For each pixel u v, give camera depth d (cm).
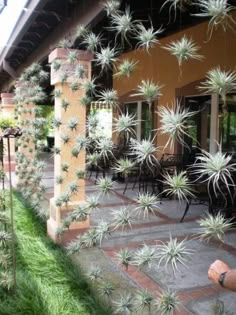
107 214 484
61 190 403
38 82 581
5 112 905
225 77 133
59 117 390
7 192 588
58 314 248
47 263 325
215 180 126
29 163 602
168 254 172
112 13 214
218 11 126
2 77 984
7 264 311
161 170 409
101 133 284
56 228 378
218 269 127
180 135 158
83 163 408
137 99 705
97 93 296
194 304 257
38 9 387
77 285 286
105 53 213
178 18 482
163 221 462
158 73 664
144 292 226
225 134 559
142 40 177
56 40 463
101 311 247
